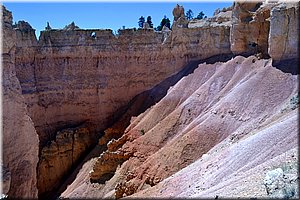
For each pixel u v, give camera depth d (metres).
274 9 41.62
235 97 43.06
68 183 51.69
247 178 20.36
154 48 63.06
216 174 26.14
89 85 62.34
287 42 41.16
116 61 63.72
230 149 29.80
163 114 54.00
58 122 60.28
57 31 61.75
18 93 22.23
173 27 62.81
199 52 60.44
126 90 63.66
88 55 62.72
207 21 65.69
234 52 52.97
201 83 54.47
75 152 57.06
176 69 62.06
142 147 47.81
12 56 22.70
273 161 20.94
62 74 61.34
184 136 42.69
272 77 40.94
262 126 33.56
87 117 62.00
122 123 58.78
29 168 21.62
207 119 43.41
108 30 63.50
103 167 47.19
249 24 50.09
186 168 33.97
